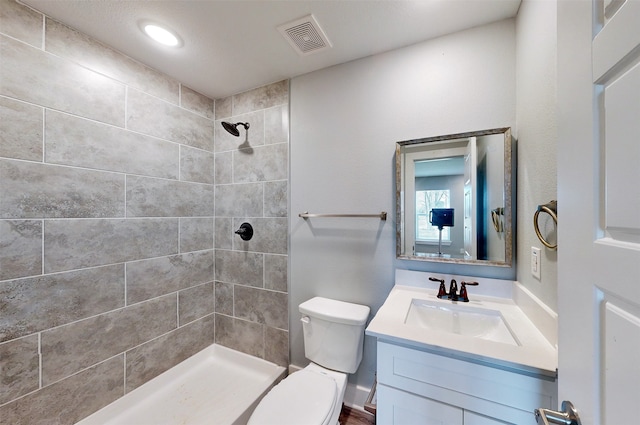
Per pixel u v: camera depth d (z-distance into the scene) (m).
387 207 1.46
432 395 0.88
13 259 1.06
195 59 1.51
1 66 1.03
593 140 0.42
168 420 1.38
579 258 0.45
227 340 1.95
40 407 1.13
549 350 0.81
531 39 1.00
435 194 1.34
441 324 1.21
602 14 0.41
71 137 1.23
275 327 1.77
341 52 1.46
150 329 1.56
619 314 0.36
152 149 1.58
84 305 1.27
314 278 1.65
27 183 1.10
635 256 0.33
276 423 1.02
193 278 1.83
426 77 1.37
